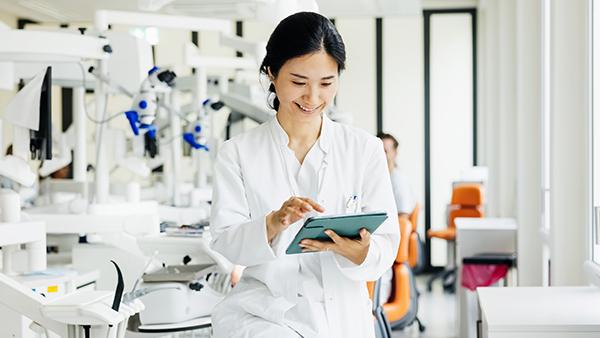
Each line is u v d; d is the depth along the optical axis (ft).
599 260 11.80
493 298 10.21
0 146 11.76
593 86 12.17
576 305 9.66
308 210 6.86
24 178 11.16
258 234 7.20
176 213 15.93
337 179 7.75
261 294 7.69
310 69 7.09
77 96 16.66
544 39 17.30
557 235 12.94
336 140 7.86
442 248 31.24
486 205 26.66
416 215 24.73
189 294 11.51
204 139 17.30
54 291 11.44
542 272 17.83
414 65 31.53
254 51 14.99
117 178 30.14
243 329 7.51
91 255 13.28
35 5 16.85
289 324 7.50
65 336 7.55
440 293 27.09
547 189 17.48
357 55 31.83
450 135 31.42
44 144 11.16
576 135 12.76
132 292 11.35
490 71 24.77
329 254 7.63
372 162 7.85
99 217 12.90
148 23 14.25
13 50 11.06
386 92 31.71
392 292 17.21
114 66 14.24
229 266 12.51
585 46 12.37
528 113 17.78
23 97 10.94
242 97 20.52
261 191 7.70
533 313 9.20
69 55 11.41
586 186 12.52
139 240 12.42
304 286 7.61
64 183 20.81
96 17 14.05
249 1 13.05
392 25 31.60
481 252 18.95
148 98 13.98
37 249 10.80
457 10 31.19
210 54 31.48
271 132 7.85
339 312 7.60
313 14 7.20
